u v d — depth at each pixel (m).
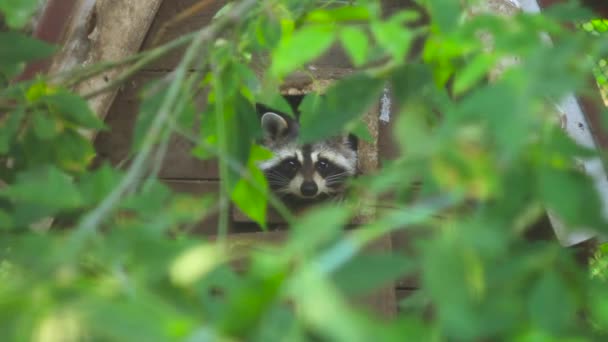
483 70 3.10
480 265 2.81
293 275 2.47
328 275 2.65
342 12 4.34
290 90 8.30
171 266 2.82
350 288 2.78
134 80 8.62
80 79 5.17
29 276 2.80
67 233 3.28
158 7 8.57
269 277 2.46
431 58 3.71
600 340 3.46
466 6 4.11
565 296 2.91
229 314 2.48
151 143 3.46
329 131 3.97
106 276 2.91
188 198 3.68
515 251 3.19
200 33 4.27
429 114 3.94
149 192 3.67
